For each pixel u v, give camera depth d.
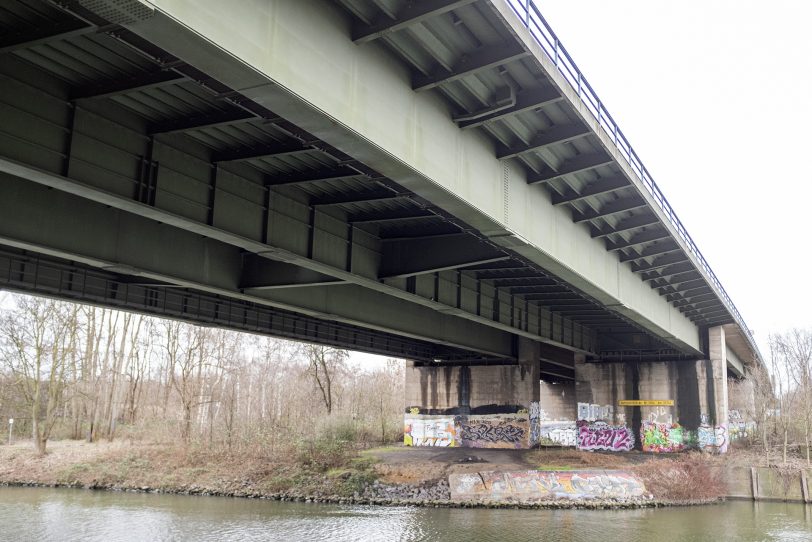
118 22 10.87
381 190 24.61
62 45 14.97
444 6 14.95
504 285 39.88
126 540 33.16
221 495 48.47
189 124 18.67
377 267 29.20
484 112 19.72
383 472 48.84
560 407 113.75
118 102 17.94
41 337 62.38
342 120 15.05
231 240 21.95
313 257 25.17
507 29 16.78
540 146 22.56
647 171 31.66
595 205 29.78
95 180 17.55
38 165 16.23
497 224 22.56
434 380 65.50
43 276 25.42
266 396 75.56
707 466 55.78
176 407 78.19
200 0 11.34
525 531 36.22
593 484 47.75
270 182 23.27
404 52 16.91
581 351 59.56
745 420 92.38
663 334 48.69
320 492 46.97
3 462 58.28
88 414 72.00
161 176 19.45
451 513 41.78
